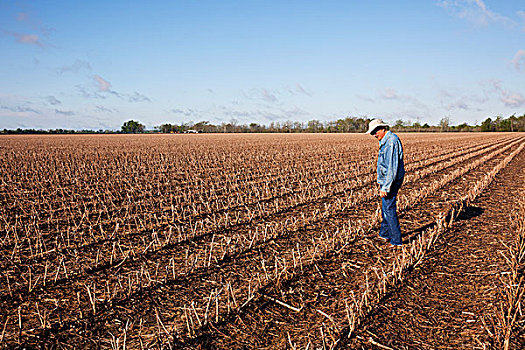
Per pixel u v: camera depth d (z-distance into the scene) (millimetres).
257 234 6770
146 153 26203
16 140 53094
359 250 5789
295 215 8250
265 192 10984
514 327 3535
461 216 7770
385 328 3625
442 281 4613
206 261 5441
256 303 4160
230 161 20094
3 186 12375
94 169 16938
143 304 4172
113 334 3590
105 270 5152
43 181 13438
